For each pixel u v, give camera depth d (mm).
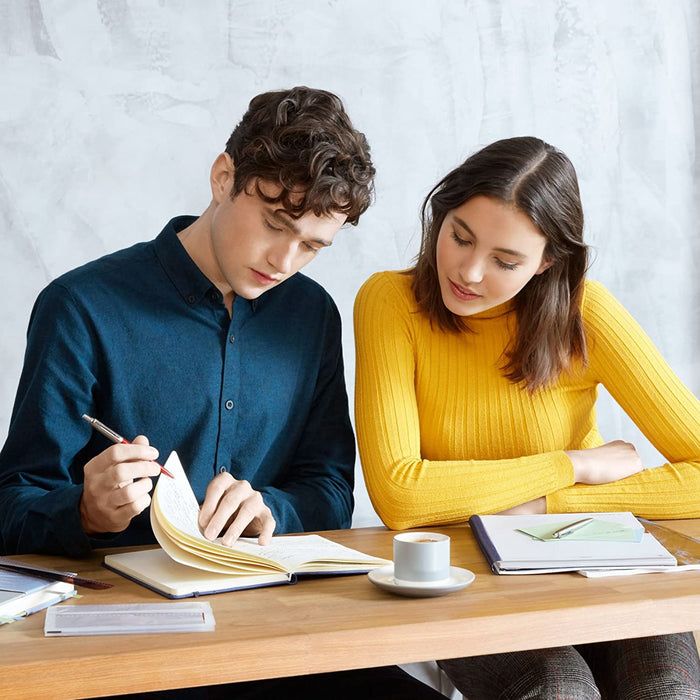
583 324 1697
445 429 1707
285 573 1186
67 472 1460
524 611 1083
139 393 1521
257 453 1610
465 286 1558
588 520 1446
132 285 1533
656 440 1695
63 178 2404
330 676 1386
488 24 2713
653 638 1347
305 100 1385
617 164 2855
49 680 910
